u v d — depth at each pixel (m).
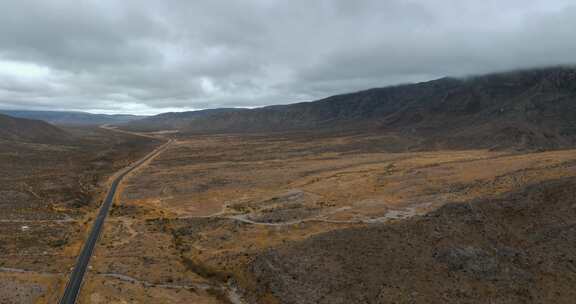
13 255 73.62
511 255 59.69
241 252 72.94
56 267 68.94
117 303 56.75
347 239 68.00
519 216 68.31
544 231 63.44
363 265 61.28
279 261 65.00
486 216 69.56
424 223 70.25
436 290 54.84
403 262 60.91
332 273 60.56
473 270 57.78
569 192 70.81
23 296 58.22
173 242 82.38
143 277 65.62
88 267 69.06
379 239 66.94
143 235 86.31
